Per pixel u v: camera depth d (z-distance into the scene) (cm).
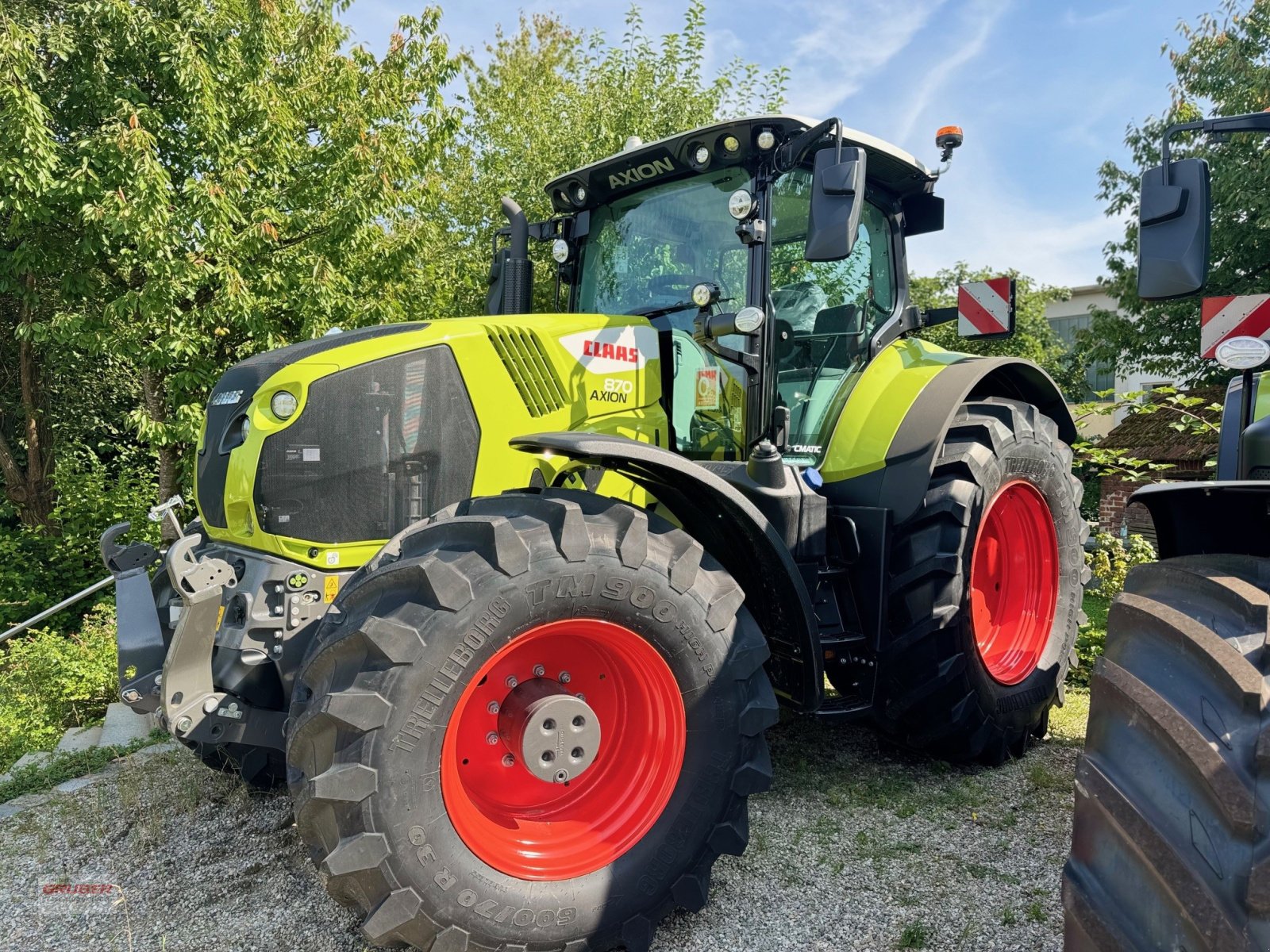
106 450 1280
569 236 383
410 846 198
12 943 238
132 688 252
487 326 288
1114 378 1716
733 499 247
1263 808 130
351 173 832
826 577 315
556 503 224
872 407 342
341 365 261
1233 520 182
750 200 296
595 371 306
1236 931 128
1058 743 384
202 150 812
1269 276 1045
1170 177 196
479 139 1323
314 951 231
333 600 256
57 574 902
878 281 381
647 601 226
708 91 1248
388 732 197
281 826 306
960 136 350
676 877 230
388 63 884
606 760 247
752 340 307
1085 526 401
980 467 328
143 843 292
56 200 732
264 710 247
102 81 768
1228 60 1126
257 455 254
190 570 232
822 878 264
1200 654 149
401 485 268
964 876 264
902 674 320
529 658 235
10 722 442
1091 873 154
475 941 206
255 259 821
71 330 761
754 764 243
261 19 828
